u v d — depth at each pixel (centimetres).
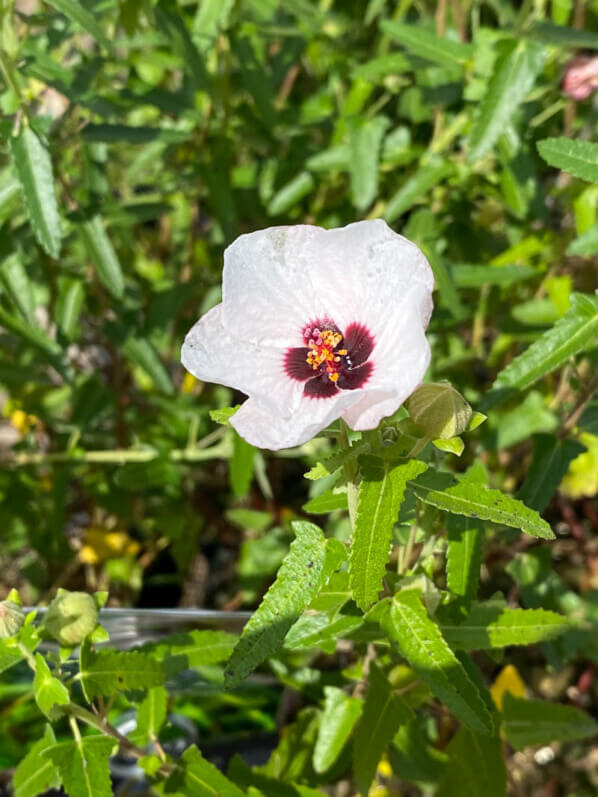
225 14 32
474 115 29
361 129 33
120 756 30
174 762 22
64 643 20
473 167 33
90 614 20
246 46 34
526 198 32
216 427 37
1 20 26
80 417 35
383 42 37
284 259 19
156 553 39
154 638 28
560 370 35
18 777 21
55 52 36
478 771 24
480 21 41
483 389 37
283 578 19
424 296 17
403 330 17
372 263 18
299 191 36
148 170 40
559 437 26
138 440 36
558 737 26
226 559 42
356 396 16
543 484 25
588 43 28
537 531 18
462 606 21
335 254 18
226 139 35
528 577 29
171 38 31
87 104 28
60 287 33
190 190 38
